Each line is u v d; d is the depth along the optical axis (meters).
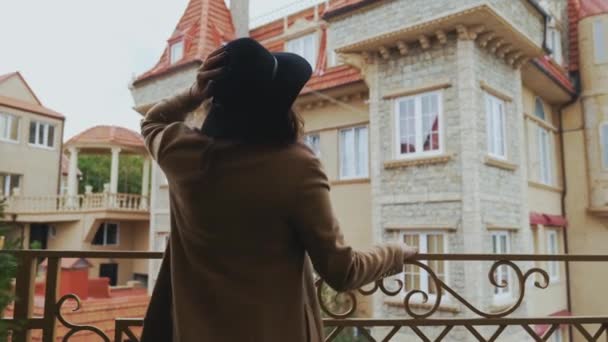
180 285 1.18
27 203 20.78
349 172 12.49
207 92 1.13
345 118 12.55
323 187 1.11
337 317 2.17
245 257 1.09
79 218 19.41
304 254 1.18
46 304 2.03
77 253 2.05
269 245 1.09
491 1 8.85
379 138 10.87
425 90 10.09
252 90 1.07
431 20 9.41
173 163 1.17
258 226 1.08
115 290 14.87
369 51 11.00
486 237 9.52
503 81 10.70
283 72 1.11
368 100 11.90
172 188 1.20
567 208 13.84
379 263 1.28
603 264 13.07
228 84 1.08
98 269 19.12
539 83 12.41
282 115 1.11
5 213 2.18
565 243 13.62
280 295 1.10
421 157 10.03
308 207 1.07
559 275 13.26
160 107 1.42
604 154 13.16
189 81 14.05
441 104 9.87
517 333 10.15
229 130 1.11
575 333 12.84
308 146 1.16
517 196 10.89
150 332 1.30
